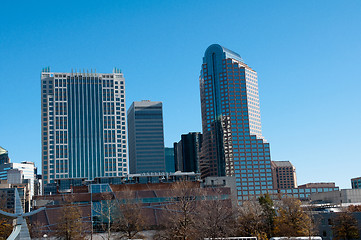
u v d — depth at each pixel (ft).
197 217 448.24
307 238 409.69
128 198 583.99
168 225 437.99
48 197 605.31
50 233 534.37
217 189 641.81
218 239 381.81
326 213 509.35
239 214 536.42
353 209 566.36
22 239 314.35
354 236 472.03
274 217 481.05
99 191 634.43
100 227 571.28
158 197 607.37
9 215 313.73
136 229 499.51
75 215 489.67
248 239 387.96
